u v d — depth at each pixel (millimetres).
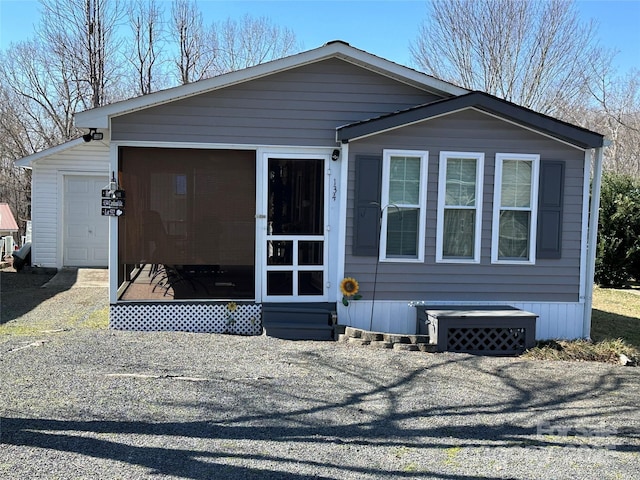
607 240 13820
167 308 7781
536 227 8000
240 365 6027
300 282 8016
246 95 7773
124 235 7730
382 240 7836
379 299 7887
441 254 7930
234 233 7922
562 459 3898
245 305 7926
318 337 7535
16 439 3889
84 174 13523
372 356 6648
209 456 3752
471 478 3555
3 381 5121
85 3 24703
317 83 7906
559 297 8117
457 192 7945
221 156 7871
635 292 13164
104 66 25766
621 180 14250
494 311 7441
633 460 3910
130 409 4559
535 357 7012
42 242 13445
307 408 4781
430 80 7992
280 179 7945
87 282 12141
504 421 4648
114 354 6234
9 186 26609
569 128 7816
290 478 3480
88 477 3387
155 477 3422
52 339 6891
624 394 5500
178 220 7828
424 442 4141
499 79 24750
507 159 7930
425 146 7824
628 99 26781
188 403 4770
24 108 26188
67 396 4789
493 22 24625
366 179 7770
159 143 7625
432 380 5781
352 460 3777
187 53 29750
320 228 8031
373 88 8016
